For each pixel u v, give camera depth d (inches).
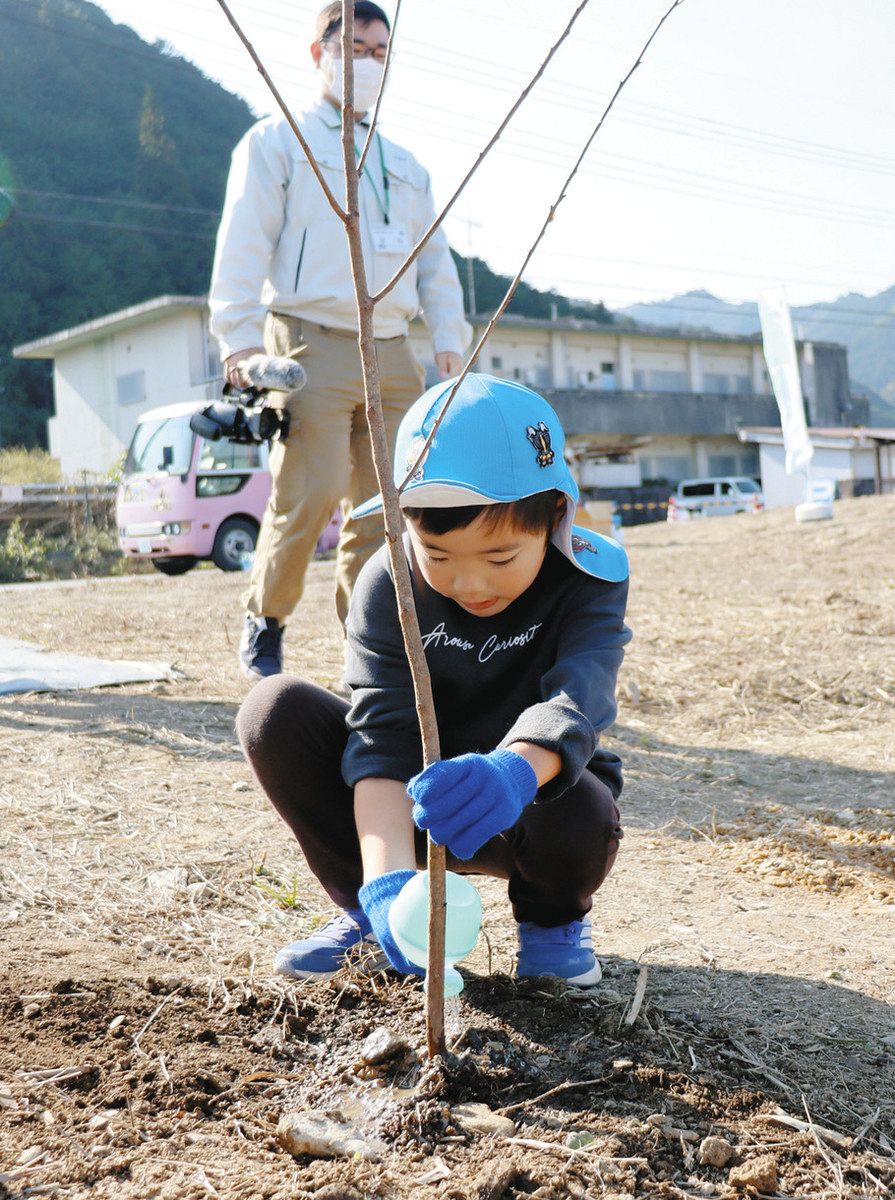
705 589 311.6
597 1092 60.4
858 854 110.9
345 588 157.6
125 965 75.2
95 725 150.9
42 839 104.9
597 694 65.4
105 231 2027.6
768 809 126.0
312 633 247.6
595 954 81.8
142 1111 58.2
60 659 206.5
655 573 368.8
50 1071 61.1
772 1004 73.3
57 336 1204.5
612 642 69.6
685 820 122.0
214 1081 61.1
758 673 198.4
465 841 53.4
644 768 145.4
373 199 149.9
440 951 56.2
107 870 97.0
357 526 155.4
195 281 2071.9
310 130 149.5
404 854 66.3
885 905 96.4
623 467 1311.5
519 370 1348.4
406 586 51.9
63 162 2135.8
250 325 150.9
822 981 78.0
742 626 239.8
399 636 72.0
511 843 71.5
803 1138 56.9
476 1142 55.6
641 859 108.4
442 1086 58.7
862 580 309.0
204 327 1087.0
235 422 151.7
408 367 154.8
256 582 157.8
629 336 1408.7
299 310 149.0
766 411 1493.6
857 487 1181.7
